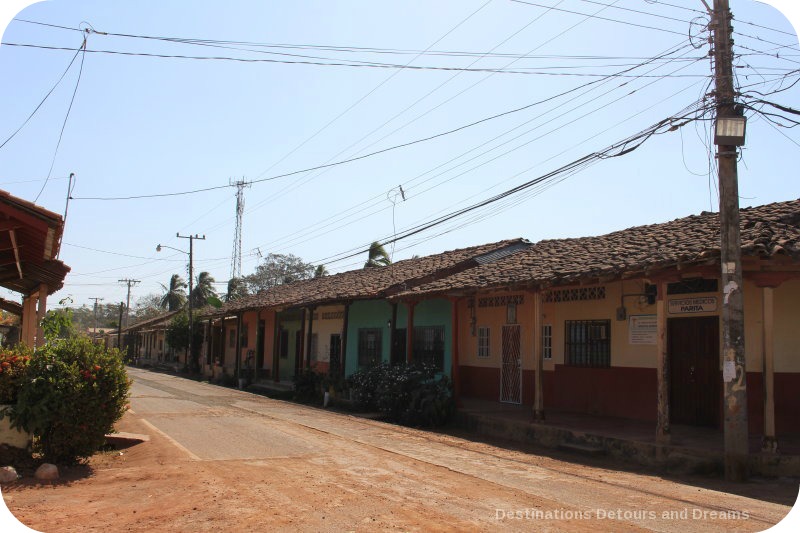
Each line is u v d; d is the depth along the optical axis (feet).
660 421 35.32
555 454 38.75
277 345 96.89
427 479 28.53
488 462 34.19
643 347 45.01
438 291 54.60
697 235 39.58
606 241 50.44
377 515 21.94
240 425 47.06
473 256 67.97
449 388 54.13
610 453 37.24
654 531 20.71
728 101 32.09
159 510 22.35
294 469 30.27
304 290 99.50
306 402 73.87
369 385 61.77
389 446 38.96
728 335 31.24
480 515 22.16
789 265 32.37
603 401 47.62
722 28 32.45
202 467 30.32
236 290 148.05
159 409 56.44
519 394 55.52
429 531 20.16
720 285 40.09
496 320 58.85
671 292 43.11
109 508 22.59
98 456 33.24
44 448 29.35
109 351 31.60
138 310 319.06
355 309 80.59
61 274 44.96
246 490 25.48
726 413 31.04
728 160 31.78
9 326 66.74
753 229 35.06
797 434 36.50
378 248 126.31
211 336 128.98
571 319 51.06
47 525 20.30
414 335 68.85
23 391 28.81
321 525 20.63
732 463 30.50
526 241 72.13
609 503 24.61
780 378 37.17
